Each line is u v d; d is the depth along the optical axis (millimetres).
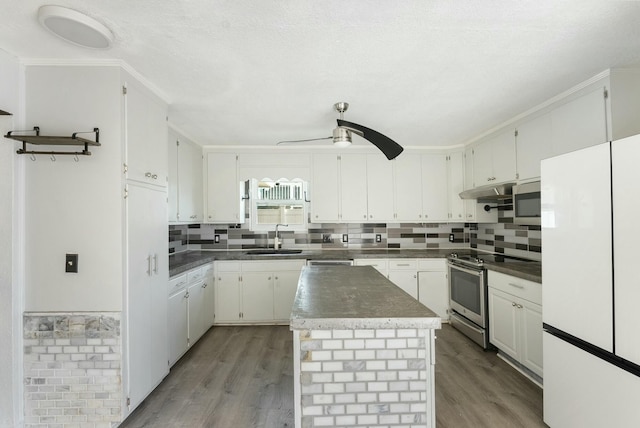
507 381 2332
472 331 3082
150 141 2096
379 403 1287
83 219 1772
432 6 1311
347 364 1288
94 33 1443
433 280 3664
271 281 3604
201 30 1474
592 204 1449
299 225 4160
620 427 1324
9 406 1717
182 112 2611
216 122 2895
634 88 1892
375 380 1287
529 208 2557
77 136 1766
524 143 2678
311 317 1263
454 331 3383
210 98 2307
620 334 1318
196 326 3020
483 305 2889
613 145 1344
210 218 3799
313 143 3746
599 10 1337
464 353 2828
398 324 1241
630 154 1270
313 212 3871
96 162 1775
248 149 3840
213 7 1305
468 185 3695
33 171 1769
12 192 1717
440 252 3889
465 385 2275
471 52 1689
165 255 2297
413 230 4168
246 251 3971
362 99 2346
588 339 1476
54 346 1780
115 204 1780
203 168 3801
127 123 1846
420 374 1291
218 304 3574
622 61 1793
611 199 1354
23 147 1712
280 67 1844
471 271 3049
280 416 1936
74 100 1771
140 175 1978
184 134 3258
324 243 4160
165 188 2299
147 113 2059
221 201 3814
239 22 1412
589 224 1465
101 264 1775
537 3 1294
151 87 2092
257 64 1808
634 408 1268
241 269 3590
